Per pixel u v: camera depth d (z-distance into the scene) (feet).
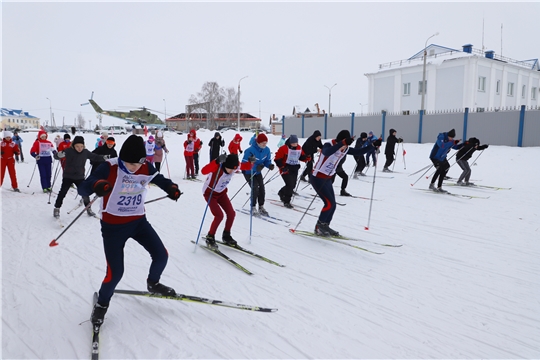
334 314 9.52
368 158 37.35
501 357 7.80
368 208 21.47
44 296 10.28
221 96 172.86
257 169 18.43
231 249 14.42
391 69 102.32
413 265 12.88
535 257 13.52
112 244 8.53
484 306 9.98
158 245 9.30
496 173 36.06
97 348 7.80
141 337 8.41
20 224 17.53
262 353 7.85
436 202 23.03
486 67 91.45
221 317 9.35
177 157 56.08
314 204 22.74
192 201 23.62
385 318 9.34
